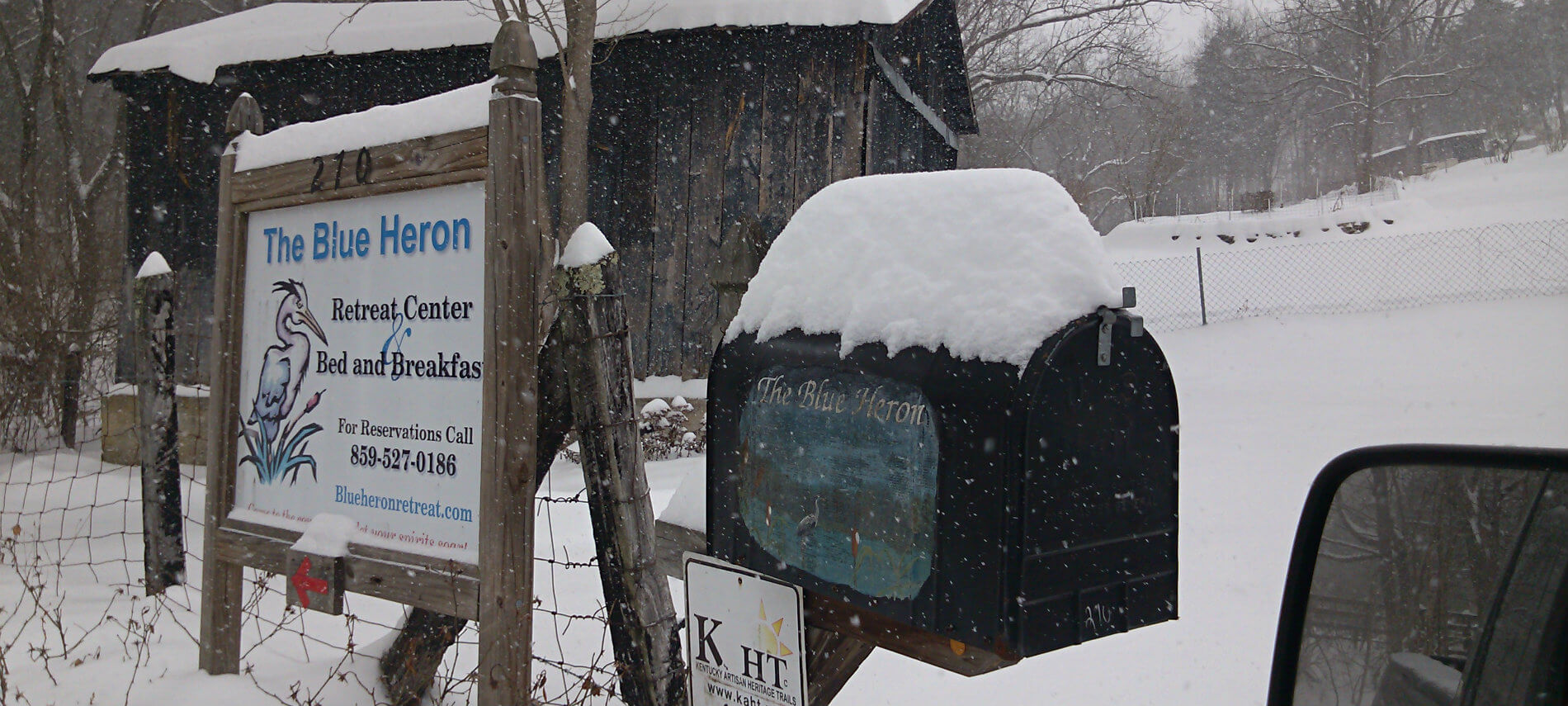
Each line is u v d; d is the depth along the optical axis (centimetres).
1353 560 170
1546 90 5025
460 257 301
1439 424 868
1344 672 169
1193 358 1481
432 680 363
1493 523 147
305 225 350
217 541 365
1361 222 2473
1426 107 5644
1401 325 1523
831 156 912
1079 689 374
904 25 1020
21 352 926
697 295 945
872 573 217
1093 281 206
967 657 213
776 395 242
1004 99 3491
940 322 212
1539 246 1991
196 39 1047
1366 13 4000
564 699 346
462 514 299
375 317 325
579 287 290
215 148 1055
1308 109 5250
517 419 282
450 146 299
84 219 1312
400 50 970
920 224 228
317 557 325
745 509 250
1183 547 550
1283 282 2050
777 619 237
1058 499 199
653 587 294
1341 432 865
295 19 1073
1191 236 2639
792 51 921
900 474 212
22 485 781
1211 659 392
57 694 346
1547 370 1125
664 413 893
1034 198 215
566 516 643
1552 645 132
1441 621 152
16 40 1794
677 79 955
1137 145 4459
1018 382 194
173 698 343
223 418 370
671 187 955
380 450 322
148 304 473
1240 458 782
